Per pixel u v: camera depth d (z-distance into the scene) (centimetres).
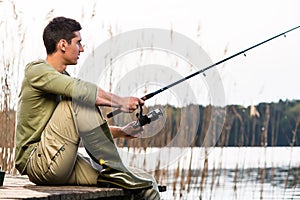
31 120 445
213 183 722
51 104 447
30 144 448
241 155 764
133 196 447
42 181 446
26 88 444
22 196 377
